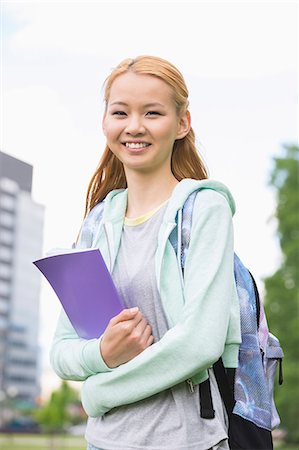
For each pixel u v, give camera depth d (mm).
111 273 1860
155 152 1854
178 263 1765
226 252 1767
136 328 1691
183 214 1803
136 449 1690
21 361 59594
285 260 26547
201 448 1690
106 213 1956
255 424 1784
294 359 25875
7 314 58656
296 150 27453
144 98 1828
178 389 1712
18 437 53844
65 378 1859
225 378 1771
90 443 1779
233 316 1804
